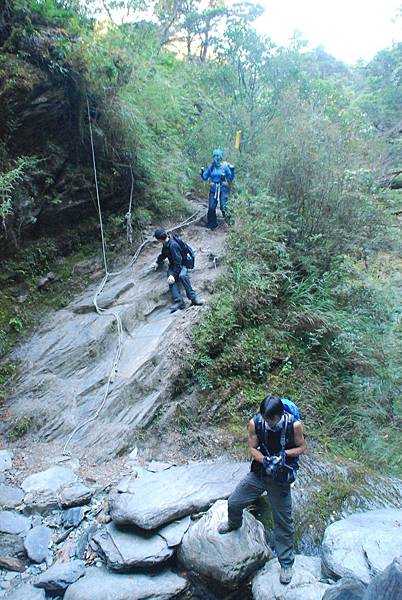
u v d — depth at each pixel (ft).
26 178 21.79
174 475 15.48
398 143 36.29
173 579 12.55
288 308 22.74
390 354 23.00
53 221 24.00
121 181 27.09
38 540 13.46
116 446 16.97
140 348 20.30
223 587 12.43
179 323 21.04
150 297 22.81
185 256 22.61
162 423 18.12
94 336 20.65
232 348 20.52
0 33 20.65
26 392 18.67
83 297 23.20
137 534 13.35
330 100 36.04
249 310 21.75
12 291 21.86
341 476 16.65
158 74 30.40
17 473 15.65
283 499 12.13
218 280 23.08
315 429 19.53
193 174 34.30
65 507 14.43
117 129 25.45
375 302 24.48
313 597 11.42
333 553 12.60
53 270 23.67
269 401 11.57
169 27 43.68
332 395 21.36
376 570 11.90
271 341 21.53
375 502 15.72
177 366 19.40
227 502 12.97
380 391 21.93
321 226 24.77
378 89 52.90
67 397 18.54
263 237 23.31
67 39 21.86
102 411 18.10
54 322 21.74
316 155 24.71
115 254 25.84
